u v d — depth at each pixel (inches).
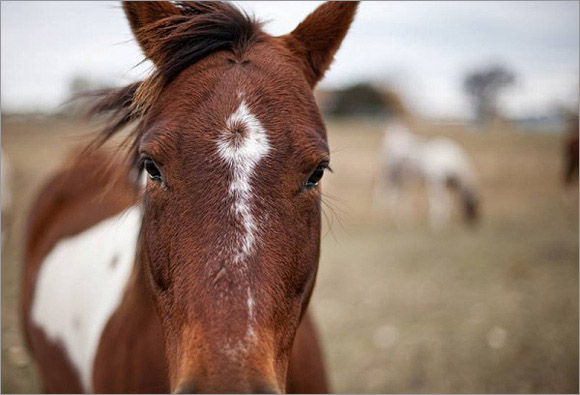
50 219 126.8
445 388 156.9
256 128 55.9
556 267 272.1
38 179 479.5
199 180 53.9
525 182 551.5
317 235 60.7
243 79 59.5
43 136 786.8
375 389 158.2
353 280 266.2
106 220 107.5
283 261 53.9
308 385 81.0
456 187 422.6
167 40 63.7
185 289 52.2
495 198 487.8
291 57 67.7
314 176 58.6
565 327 192.1
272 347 50.7
